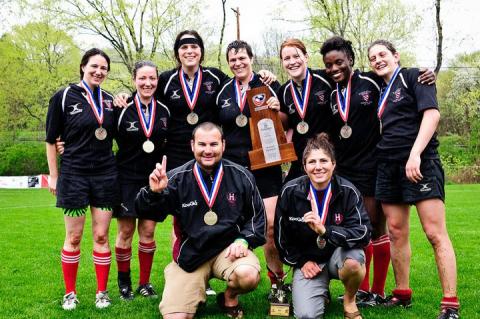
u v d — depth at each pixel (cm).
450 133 3597
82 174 454
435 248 404
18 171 3030
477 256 700
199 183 425
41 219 1232
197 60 514
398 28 2388
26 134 3628
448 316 394
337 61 461
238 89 509
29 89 2928
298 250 425
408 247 443
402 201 424
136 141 494
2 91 2912
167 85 521
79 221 457
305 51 496
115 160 479
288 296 498
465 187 2170
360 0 2278
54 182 471
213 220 420
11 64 2886
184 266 418
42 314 446
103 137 461
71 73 2891
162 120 505
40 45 2825
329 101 491
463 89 3556
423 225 408
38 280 591
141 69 488
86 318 433
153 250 521
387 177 424
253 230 419
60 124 462
